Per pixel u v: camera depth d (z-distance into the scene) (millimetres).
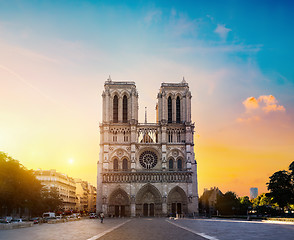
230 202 170625
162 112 178500
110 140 175250
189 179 169500
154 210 169500
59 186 198500
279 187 127250
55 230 63469
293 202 127000
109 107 178625
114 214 167375
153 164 174500
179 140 177875
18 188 116188
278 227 67000
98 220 126750
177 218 144500
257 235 47594
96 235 50906
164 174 169500
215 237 45250
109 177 168375
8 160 122688
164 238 44594
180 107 182000
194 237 45719
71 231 60438
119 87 181000
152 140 180375
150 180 168875
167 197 168000
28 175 128000
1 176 109938
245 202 195500
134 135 174250
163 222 101625
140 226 77750
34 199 129500
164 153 173000
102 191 166875
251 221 100938
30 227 75000
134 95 180625
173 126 178000
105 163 170125
